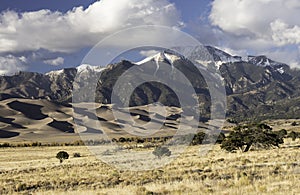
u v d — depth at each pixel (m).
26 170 42.78
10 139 172.75
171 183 23.95
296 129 139.38
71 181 29.03
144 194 20.00
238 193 18.56
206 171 29.77
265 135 54.97
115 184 26.30
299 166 29.20
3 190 26.22
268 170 27.81
